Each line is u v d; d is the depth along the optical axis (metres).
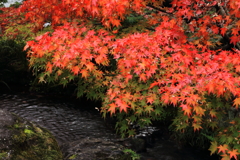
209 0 3.88
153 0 4.48
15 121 2.69
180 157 4.36
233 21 4.01
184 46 3.70
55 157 2.66
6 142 2.41
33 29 5.29
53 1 4.37
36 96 6.68
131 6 4.05
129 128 5.14
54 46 3.75
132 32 4.85
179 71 3.61
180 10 3.87
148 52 3.45
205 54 3.54
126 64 3.34
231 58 3.28
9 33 6.35
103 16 4.16
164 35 3.68
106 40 4.05
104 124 5.43
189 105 3.30
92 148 3.74
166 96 3.20
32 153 2.53
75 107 6.20
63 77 5.00
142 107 4.32
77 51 3.61
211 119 4.54
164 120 5.35
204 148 4.62
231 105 3.98
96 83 5.36
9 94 6.68
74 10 4.36
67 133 5.00
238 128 3.79
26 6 4.81
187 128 4.76
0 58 7.32
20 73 7.34
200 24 4.15
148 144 4.70
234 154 3.43
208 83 2.95
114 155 3.61
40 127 2.97
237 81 2.91
